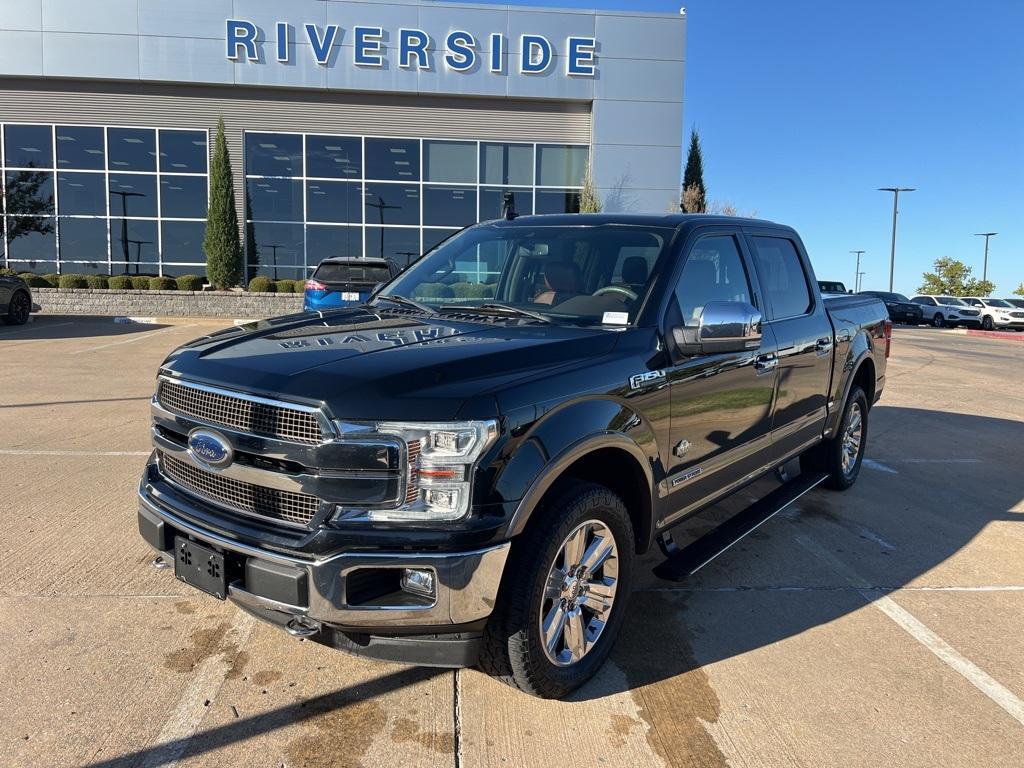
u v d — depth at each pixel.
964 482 6.34
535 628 2.66
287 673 3.06
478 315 3.52
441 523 2.40
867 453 7.38
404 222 24.95
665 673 3.18
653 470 3.19
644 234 3.74
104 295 21.95
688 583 4.13
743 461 4.04
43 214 24.12
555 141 25.02
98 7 23.03
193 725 2.70
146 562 4.05
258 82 23.62
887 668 3.27
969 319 36.59
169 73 23.39
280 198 24.58
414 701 2.90
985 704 3.01
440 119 24.61
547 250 3.85
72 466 5.80
